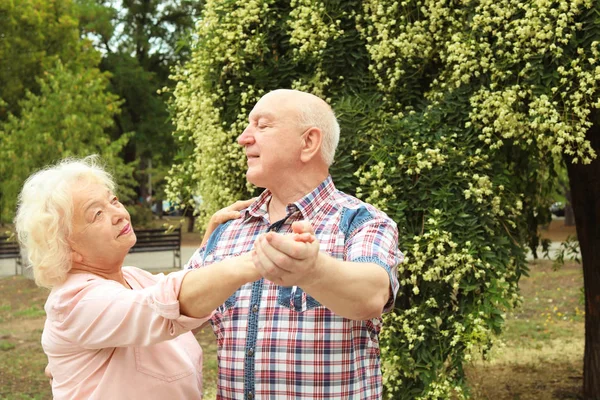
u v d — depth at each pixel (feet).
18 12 58.90
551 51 11.62
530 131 12.27
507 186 13.04
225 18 14.07
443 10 13.00
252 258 4.37
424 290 12.64
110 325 5.09
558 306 31.22
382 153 12.37
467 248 12.00
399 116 13.28
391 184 12.30
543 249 18.56
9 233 27.86
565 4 11.34
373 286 4.93
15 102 59.21
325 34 13.43
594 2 11.53
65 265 5.60
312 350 5.75
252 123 6.38
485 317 12.10
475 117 12.34
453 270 12.17
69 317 5.27
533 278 39.65
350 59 13.83
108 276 5.90
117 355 5.52
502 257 12.50
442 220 12.00
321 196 6.25
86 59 65.41
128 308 5.01
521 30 11.62
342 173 12.41
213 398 18.81
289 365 5.80
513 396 18.07
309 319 5.79
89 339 5.24
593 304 17.21
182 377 5.81
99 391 5.43
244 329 6.09
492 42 12.78
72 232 5.60
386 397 13.08
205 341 26.09
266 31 13.96
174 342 5.93
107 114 50.14
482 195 12.50
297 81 14.01
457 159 12.37
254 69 13.82
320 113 6.27
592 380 17.29
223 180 14.34
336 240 5.92
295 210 6.20
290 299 5.87
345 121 12.73
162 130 77.87
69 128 43.27
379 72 13.97
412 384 12.87
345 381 5.77
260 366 5.91
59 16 64.08
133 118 80.64
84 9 75.61
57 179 5.69
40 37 60.29
